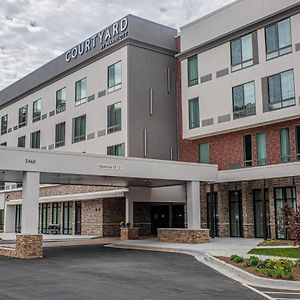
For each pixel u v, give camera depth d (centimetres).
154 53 3547
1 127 5244
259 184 2902
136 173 2520
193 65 3312
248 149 2980
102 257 2081
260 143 2911
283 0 2694
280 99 2684
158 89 3525
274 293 1161
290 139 2719
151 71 3506
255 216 2948
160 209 3753
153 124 3459
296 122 2694
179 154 3522
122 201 3631
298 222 1628
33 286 1270
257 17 2848
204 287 1250
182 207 3688
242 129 2983
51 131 4244
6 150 2050
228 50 3034
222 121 3031
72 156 2267
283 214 2573
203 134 3170
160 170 2627
